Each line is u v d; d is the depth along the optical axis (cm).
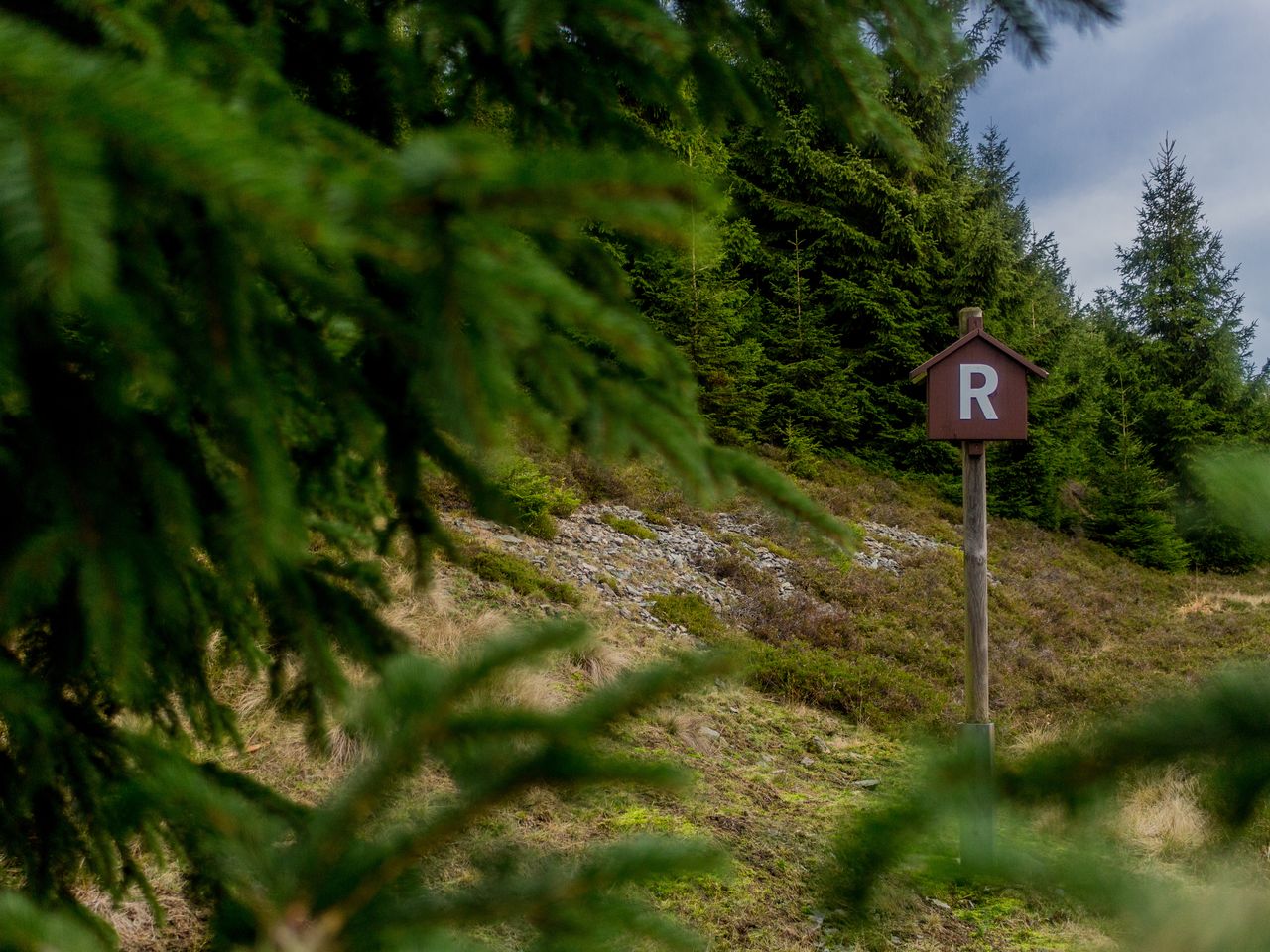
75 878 159
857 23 173
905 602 1031
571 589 772
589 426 104
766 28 175
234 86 109
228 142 67
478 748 88
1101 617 1122
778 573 1047
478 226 73
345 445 143
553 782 86
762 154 1728
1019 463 1652
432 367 79
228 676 462
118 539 102
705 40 174
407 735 88
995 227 1848
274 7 139
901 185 1794
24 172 60
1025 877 69
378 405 129
